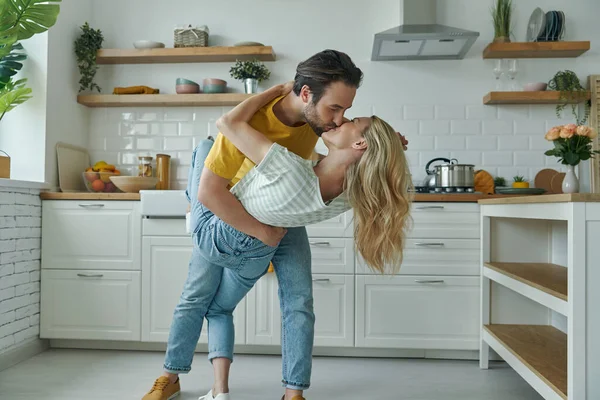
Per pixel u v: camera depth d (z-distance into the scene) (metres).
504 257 3.09
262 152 1.56
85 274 3.23
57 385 2.59
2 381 2.65
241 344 3.17
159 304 3.20
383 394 2.51
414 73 3.79
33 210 3.21
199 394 2.45
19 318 3.05
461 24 3.78
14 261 3.00
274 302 3.14
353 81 1.56
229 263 1.92
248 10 3.91
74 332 3.24
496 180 3.67
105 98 3.77
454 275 3.11
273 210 1.64
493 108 3.74
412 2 3.62
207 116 3.92
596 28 3.70
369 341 3.12
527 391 2.56
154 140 3.93
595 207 1.74
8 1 2.85
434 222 3.12
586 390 1.73
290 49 3.88
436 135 3.77
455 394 2.51
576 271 1.74
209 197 1.68
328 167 1.59
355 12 3.85
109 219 3.24
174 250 3.20
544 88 3.58
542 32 3.57
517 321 3.05
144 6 3.97
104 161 3.94
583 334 1.73
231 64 3.90
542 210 2.06
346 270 3.14
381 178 1.53
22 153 3.41
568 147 2.70
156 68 3.94
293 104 1.68
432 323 3.11
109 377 2.73
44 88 3.41
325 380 2.73
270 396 2.46
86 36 3.74
